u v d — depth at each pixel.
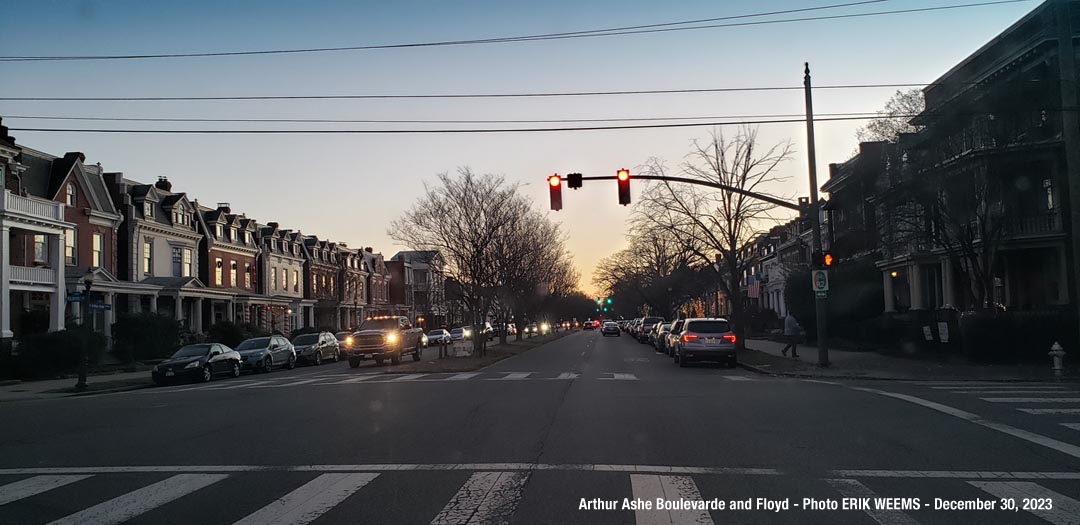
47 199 36.50
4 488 8.34
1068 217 26.23
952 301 31.52
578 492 7.66
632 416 13.06
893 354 28.81
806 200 49.34
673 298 63.38
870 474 8.43
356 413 14.30
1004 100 23.62
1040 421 12.13
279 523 6.71
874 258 39.00
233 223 54.06
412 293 86.50
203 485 8.30
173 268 46.66
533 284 48.00
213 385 24.28
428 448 10.30
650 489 7.75
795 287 40.00
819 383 19.36
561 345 51.97
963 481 8.08
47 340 29.11
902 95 26.94
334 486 8.10
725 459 9.29
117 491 8.10
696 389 17.77
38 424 14.14
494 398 16.34
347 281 70.31
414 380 22.03
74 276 36.28
